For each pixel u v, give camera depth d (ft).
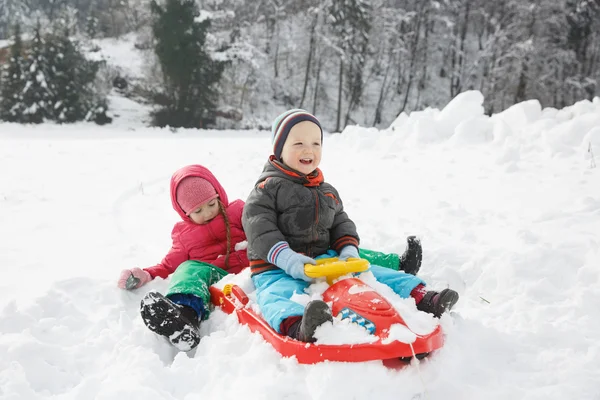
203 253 11.92
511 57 118.21
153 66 108.17
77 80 92.27
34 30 90.38
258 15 136.87
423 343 7.59
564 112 27.14
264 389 7.36
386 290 9.11
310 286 9.12
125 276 11.23
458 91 135.95
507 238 14.17
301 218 10.05
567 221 14.94
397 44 128.88
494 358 8.35
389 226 16.03
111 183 25.39
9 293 11.71
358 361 7.54
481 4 138.21
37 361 8.54
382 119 130.93
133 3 139.23
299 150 10.12
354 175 23.40
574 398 7.20
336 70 133.69
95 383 7.87
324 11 123.85
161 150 37.09
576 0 122.83
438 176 21.89
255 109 121.19
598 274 11.02
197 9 104.37
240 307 9.30
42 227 17.65
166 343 9.27
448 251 13.37
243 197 20.89
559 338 8.83
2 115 87.71
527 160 22.75
